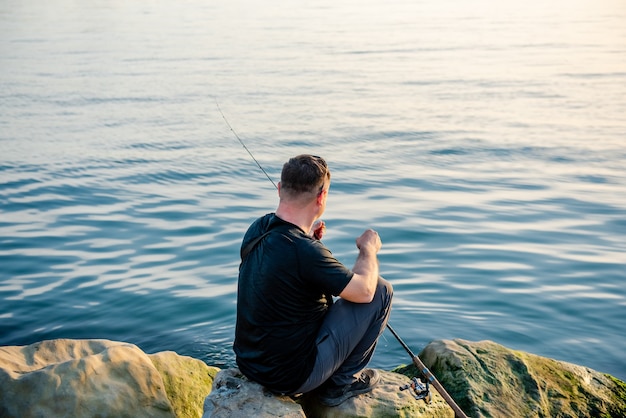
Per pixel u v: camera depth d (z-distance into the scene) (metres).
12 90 21.39
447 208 10.45
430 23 42.97
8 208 10.62
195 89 21.55
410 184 11.77
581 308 7.18
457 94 20.91
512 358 4.84
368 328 3.93
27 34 36.78
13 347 4.54
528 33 38.03
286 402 3.86
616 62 27.52
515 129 16.22
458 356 4.76
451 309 7.14
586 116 17.73
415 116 17.64
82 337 6.64
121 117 17.59
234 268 8.24
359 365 4.04
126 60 27.66
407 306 7.19
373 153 13.92
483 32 38.44
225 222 9.90
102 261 8.48
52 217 10.19
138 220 10.01
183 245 9.01
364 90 21.44
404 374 4.93
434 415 4.15
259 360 3.82
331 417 4.02
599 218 10.02
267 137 15.30
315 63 26.98
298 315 3.72
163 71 25.06
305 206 3.75
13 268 8.27
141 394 4.26
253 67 25.97
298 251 3.64
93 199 11.05
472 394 4.54
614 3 59.56
